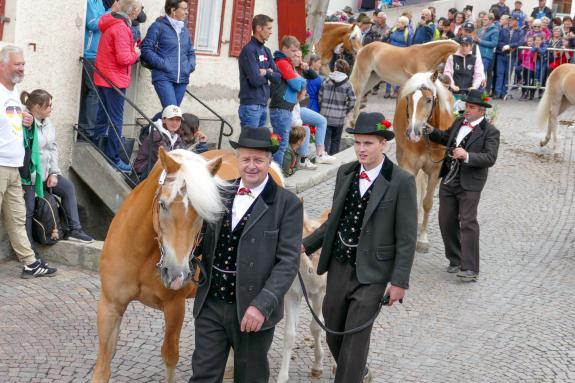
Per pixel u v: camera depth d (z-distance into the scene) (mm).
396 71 15656
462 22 22094
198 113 12180
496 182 12672
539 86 21406
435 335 7020
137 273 4938
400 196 4844
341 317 5043
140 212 4879
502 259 9312
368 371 5578
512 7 27766
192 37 11781
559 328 7348
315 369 6000
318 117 12258
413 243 4824
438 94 9180
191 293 5328
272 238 4398
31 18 8086
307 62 13445
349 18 21172
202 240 4547
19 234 7297
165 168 4320
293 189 10961
